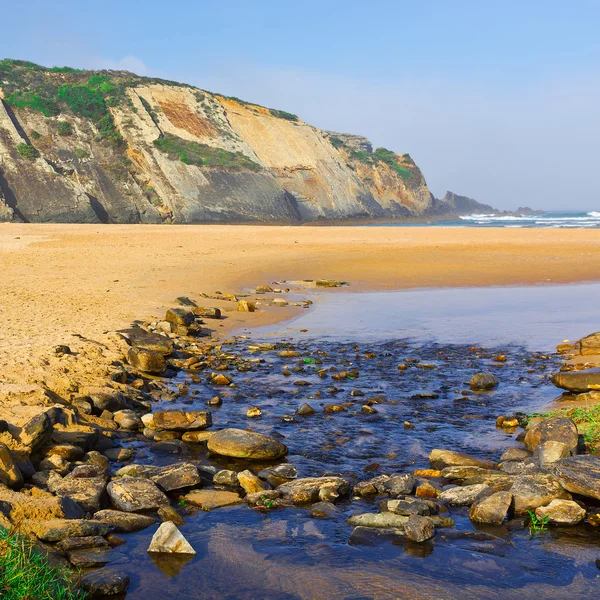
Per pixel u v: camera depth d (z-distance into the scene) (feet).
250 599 15.06
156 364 39.09
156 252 109.60
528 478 21.09
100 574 15.74
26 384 30.48
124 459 25.49
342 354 45.01
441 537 18.29
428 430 28.66
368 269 93.66
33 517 18.25
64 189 324.80
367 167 537.65
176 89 439.63
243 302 61.52
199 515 20.04
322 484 21.65
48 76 418.31
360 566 16.62
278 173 430.20
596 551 17.58
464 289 76.95
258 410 30.99
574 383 34.01
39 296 61.46
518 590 15.51
